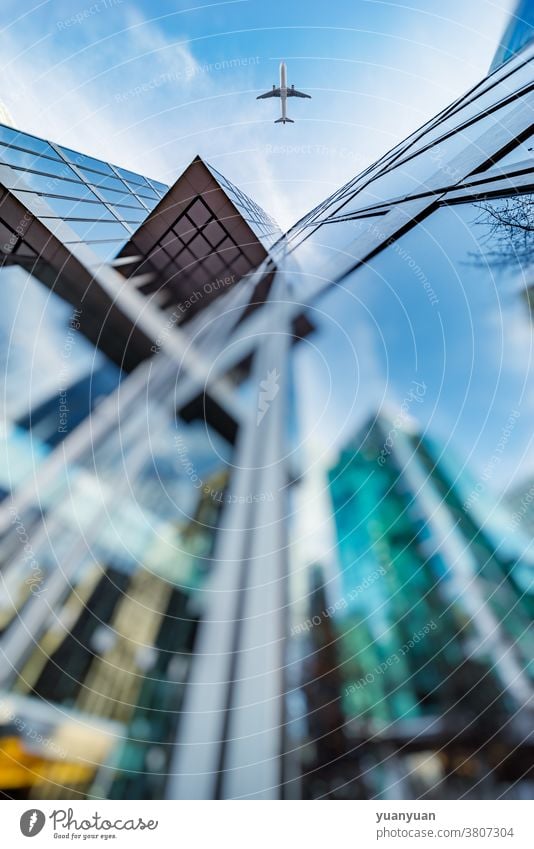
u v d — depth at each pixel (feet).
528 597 18.79
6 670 17.97
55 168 49.52
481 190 33.04
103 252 42.96
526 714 15.99
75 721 17.02
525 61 42.86
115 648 19.36
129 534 24.75
